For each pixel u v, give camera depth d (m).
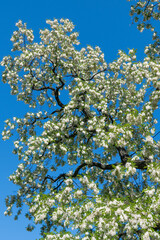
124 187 9.70
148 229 6.32
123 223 7.05
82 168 12.25
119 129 8.20
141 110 8.28
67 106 11.01
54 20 13.68
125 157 9.68
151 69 8.41
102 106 11.31
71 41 13.76
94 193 7.76
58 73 13.67
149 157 7.80
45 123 11.45
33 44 13.45
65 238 7.17
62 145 11.16
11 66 13.25
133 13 11.48
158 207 6.69
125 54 10.45
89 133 11.39
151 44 11.39
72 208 7.49
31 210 9.09
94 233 6.95
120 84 12.15
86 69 13.39
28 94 13.34
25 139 12.56
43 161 11.47
